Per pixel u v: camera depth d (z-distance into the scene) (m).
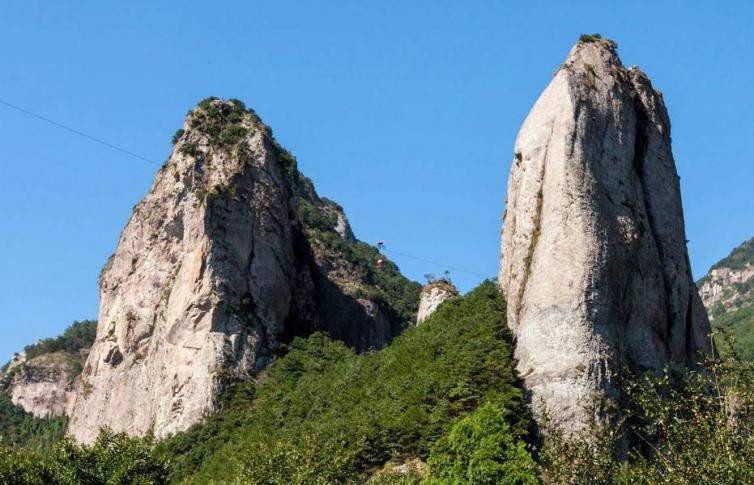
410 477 58.12
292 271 114.44
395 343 85.19
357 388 78.56
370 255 159.62
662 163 73.44
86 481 62.94
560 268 65.12
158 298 112.75
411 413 64.19
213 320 101.12
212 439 88.69
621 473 42.59
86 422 114.56
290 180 126.88
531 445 59.19
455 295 96.38
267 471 58.94
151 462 65.62
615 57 74.88
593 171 68.38
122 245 121.38
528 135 71.88
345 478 59.97
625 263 66.56
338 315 125.69
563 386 61.34
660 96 76.69
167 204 116.00
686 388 43.72
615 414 60.22
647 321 67.06
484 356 65.44
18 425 162.62
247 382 98.31
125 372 111.88
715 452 38.25
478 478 55.94
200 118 120.06
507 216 74.94
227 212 107.25
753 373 40.91
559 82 71.75
